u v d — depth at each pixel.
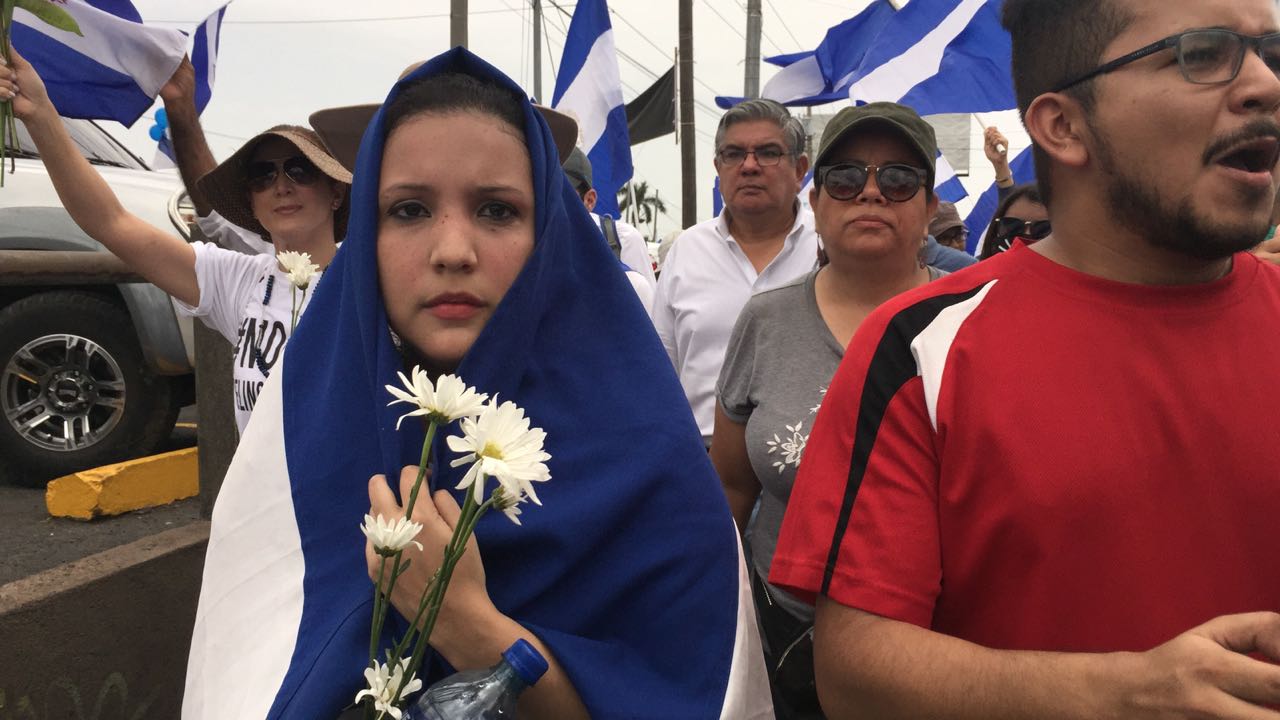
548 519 1.39
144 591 2.85
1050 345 1.28
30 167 4.86
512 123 1.45
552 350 1.49
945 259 4.25
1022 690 1.18
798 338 2.50
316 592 1.40
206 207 3.46
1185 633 1.10
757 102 3.70
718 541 1.47
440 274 1.38
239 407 2.90
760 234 3.79
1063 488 1.23
